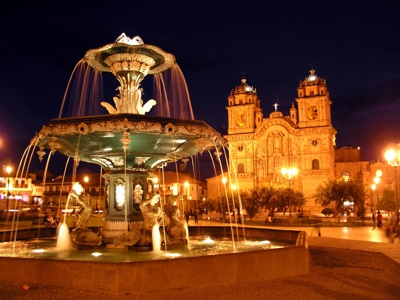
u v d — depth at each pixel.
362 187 61.94
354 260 13.88
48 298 7.62
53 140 12.06
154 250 12.42
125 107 13.62
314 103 84.88
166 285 8.32
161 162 14.41
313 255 14.98
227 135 90.62
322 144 82.88
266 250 9.73
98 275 8.09
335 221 50.72
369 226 41.91
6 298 7.61
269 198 61.62
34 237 17.64
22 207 65.62
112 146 12.92
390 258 14.67
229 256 9.09
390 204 71.19
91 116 11.46
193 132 12.12
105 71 15.42
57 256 11.67
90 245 12.77
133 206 13.29
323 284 9.33
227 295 8.07
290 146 85.50
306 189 82.31
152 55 13.81
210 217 70.38
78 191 13.41
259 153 88.25
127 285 8.01
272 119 86.88
